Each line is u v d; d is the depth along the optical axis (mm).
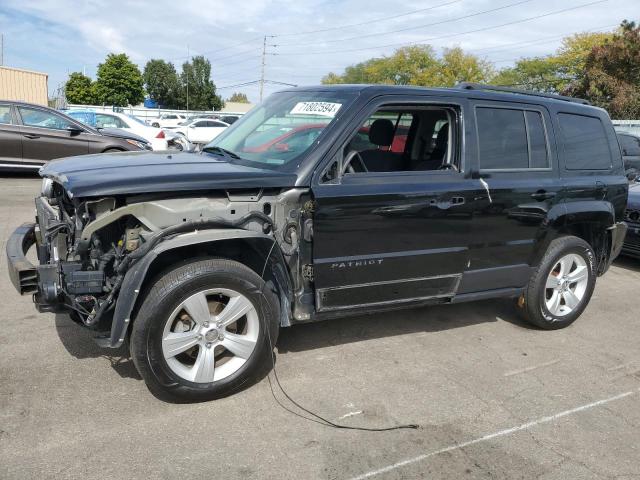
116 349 3959
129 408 3236
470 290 4363
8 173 12672
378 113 4180
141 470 2709
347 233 3654
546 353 4434
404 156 4543
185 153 4289
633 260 7973
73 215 3521
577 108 4902
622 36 36656
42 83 28078
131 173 3303
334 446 3004
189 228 3189
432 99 4031
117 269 3145
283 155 3688
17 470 2654
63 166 3650
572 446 3156
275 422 3191
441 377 3889
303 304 3664
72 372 3617
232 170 3459
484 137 4227
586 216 4797
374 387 3678
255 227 3396
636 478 2902
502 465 2941
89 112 16969
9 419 3062
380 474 2801
